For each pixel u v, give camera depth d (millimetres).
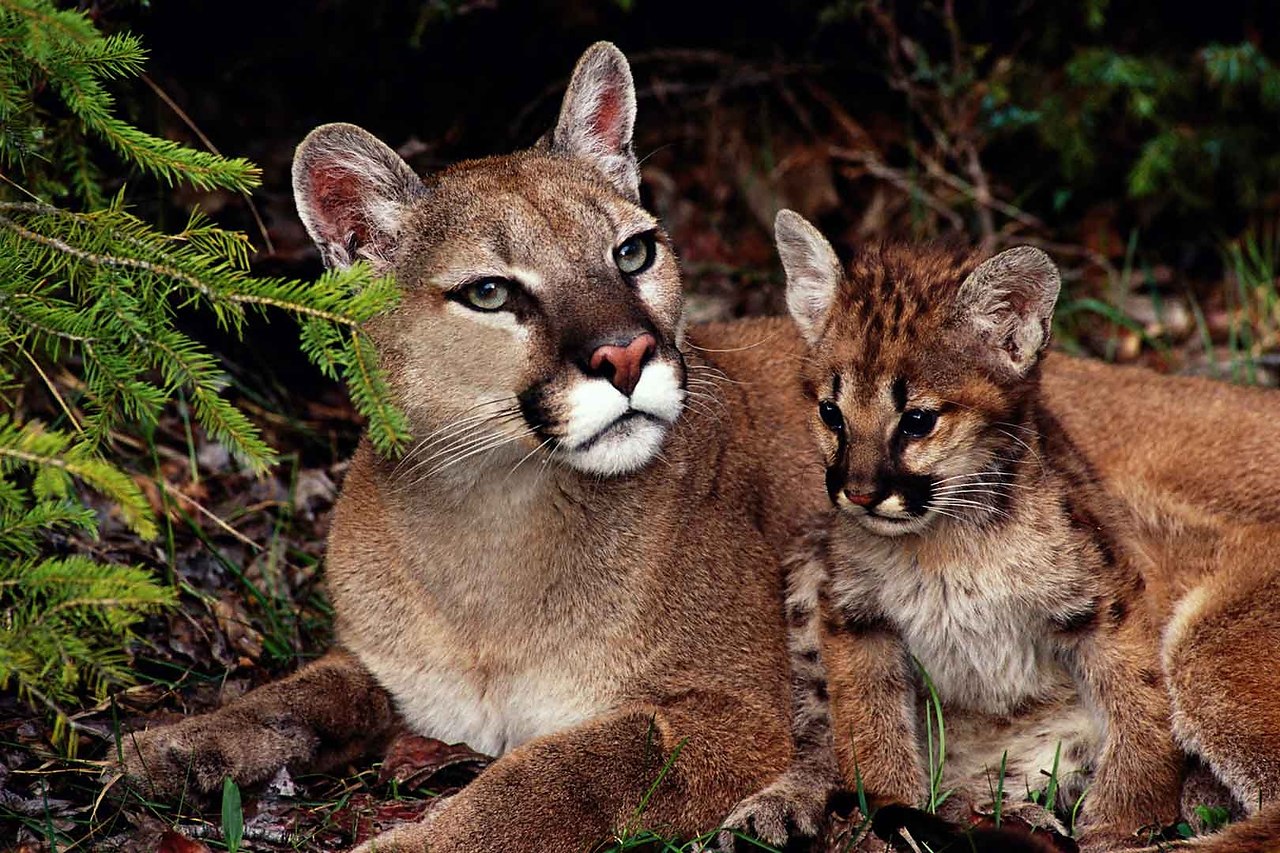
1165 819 9367
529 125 16812
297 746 10000
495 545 9781
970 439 9445
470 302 9461
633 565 9875
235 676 11211
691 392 10008
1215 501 10625
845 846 9383
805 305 10328
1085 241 18125
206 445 13750
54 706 8484
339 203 9914
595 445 9250
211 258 8336
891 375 9391
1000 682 10039
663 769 9414
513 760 9328
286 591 12336
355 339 8352
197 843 8852
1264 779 9203
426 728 10352
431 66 16484
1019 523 9578
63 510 7875
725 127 18172
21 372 12070
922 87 17812
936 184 17906
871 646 9930
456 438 9594
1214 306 17500
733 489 10641
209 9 15359
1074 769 10102
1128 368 11859
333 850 9227
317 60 16047
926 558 9719
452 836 8906
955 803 9953
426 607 10039
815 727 10227
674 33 17891
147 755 9602
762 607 10359
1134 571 9797
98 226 8211
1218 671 9406
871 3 16984
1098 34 17469
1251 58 16172
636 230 9898
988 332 9562
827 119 18375
